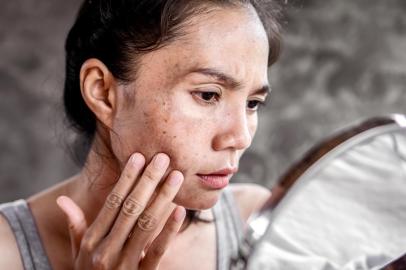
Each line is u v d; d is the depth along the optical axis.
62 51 3.10
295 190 0.67
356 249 0.64
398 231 0.66
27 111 3.02
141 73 0.86
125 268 0.88
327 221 0.66
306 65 3.03
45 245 1.05
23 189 2.97
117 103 0.90
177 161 0.86
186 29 0.84
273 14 1.02
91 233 0.88
